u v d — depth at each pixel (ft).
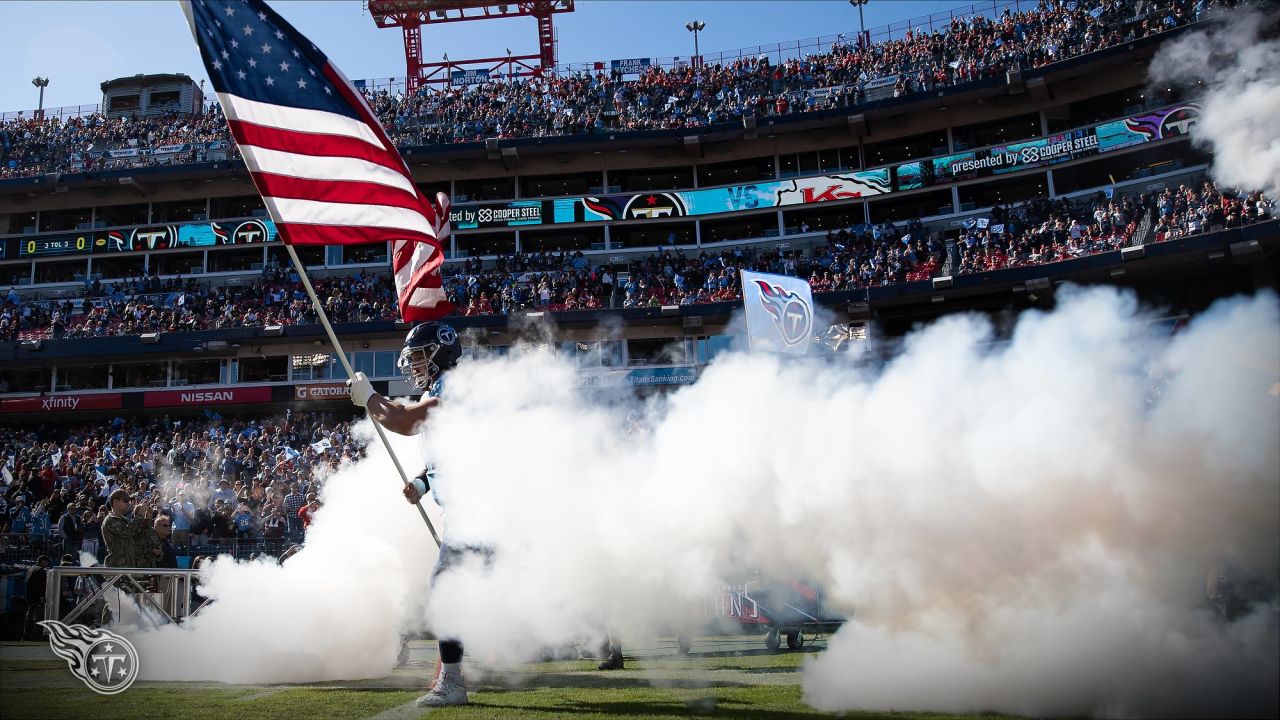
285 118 19.06
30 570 37.42
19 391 121.19
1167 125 100.37
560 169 130.72
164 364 118.73
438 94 141.59
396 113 136.26
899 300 104.58
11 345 115.75
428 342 16.81
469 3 150.61
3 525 60.29
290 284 121.19
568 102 135.13
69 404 114.83
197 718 13.60
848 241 115.24
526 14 154.20
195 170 127.24
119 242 128.57
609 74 139.85
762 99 126.00
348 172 19.25
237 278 126.72
